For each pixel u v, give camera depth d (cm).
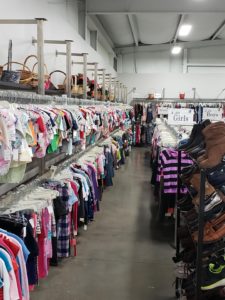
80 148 449
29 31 454
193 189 268
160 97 1466
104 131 628
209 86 1496
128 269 374
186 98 1486
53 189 344
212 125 230
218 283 217
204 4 837
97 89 722
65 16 678
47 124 280
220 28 1153
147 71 1538
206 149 229
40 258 296
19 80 311
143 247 434
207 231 225
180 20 985
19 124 221
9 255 188
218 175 213
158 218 516
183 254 296
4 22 342
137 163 1065
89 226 507
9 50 377
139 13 866
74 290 328
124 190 725
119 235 474
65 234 378
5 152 204
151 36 1275
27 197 306
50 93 455
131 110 1330
